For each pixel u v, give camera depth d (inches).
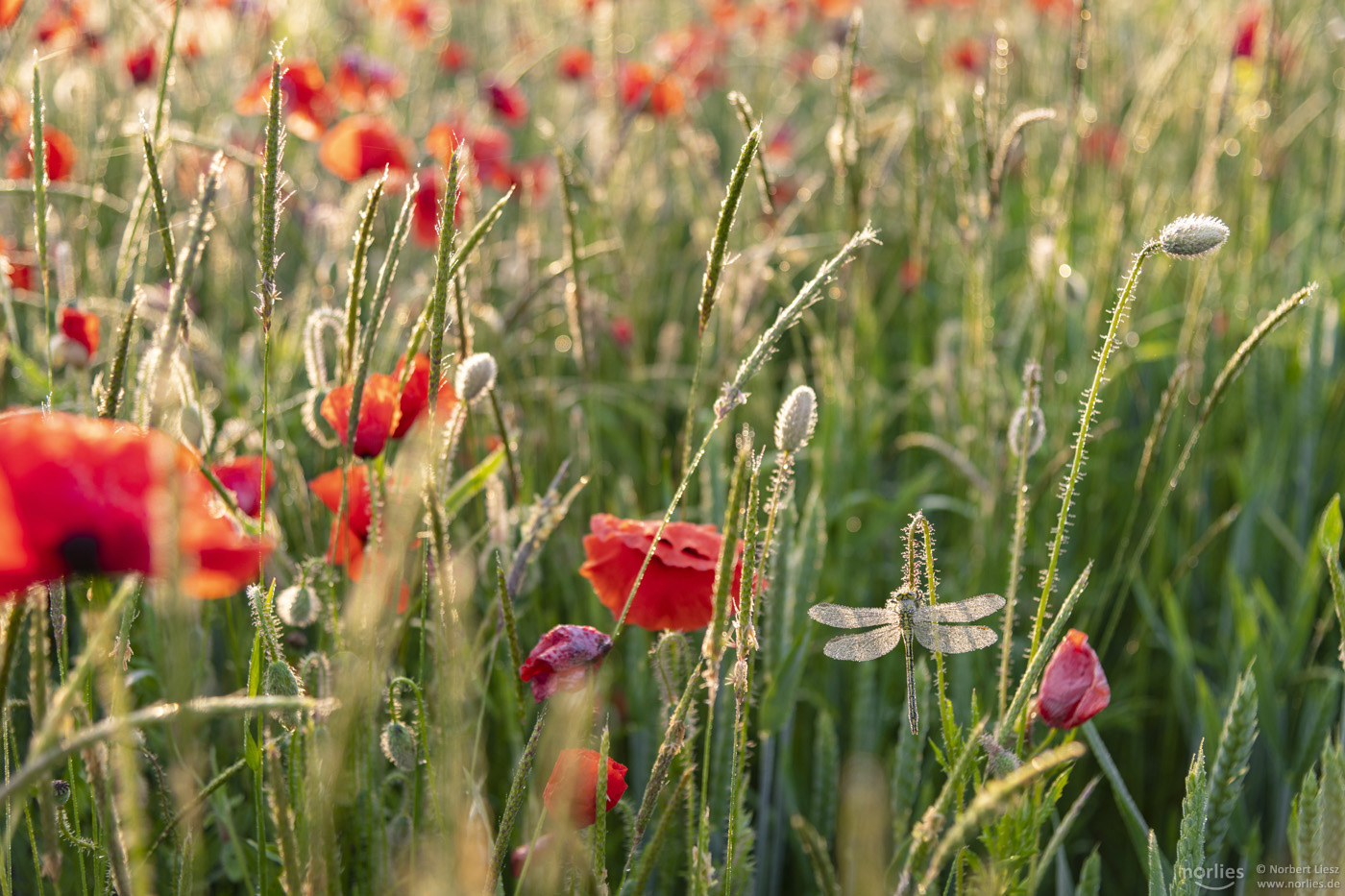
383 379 44.3
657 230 86.7
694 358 78.6
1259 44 72.3
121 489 36.7
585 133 94.5
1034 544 58.1
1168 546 62.8
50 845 40.2
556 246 80.1
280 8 85.3
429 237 63.2
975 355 57.9
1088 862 44.9
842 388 60.0
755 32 135.6
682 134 74.5
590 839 42.2
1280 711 53.3
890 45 141.4
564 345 71.3
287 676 40.8
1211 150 65.9
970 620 43.4
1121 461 70.1
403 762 42.4
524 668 42.5
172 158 63.3
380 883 44.0
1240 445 71.4
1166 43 88.2
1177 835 53.1
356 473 45.7
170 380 39.5
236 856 46.2
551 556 53.7
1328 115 95.5
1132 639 57.3
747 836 44.6
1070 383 61.8
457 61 102.2
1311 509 64.6
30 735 49.7
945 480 66.1
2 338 53.0
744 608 40.7
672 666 44.8
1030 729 43.8
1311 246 79.4
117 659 41.4
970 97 107.0
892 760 50.7
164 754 47.4
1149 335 72.2
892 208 91.0
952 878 42.9
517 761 45.8
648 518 62.4
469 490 46.3
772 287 65.8
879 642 44.0
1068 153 59.0
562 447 60.2
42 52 74.4
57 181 56.7
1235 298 69.5
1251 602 54.1
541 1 128.0
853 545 59.6
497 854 41.5
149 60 72.7
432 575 42.7
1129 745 57.3
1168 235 40.9
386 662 43.8
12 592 37.4
